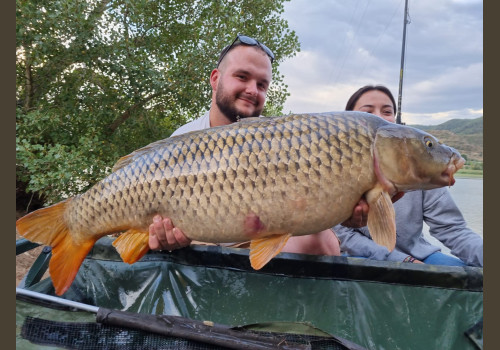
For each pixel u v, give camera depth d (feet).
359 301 2.52
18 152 6.03
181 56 7.92
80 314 1.95
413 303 2.48
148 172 2.34
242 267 2.81
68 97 7.47
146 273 2.82
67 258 2.42
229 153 2.24
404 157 2.27
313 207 2.21
